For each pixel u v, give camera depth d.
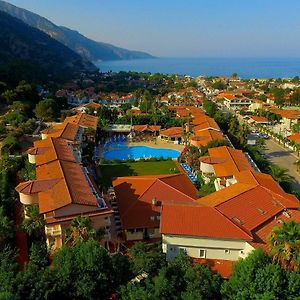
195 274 36.44
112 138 133.88
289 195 60.12
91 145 107.88
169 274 36.50
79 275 36.28
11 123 116.88
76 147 91.25
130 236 57.50
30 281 34.91
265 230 48.84
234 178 67.50
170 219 48.16
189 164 94.06
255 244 45.28
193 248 47.06
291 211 53.97
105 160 101.25
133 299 33.00
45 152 75.69
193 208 50.00
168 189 65.25
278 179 76.44
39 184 56.56
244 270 36.53
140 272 38.66
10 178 75.69
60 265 37.47
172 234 46.16
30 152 77.19
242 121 173.25
